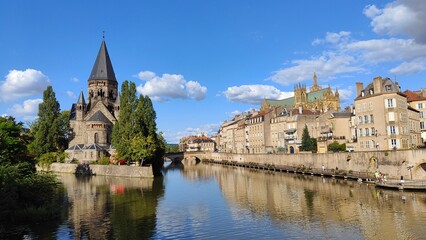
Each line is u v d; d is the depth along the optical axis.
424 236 29.03
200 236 31.42
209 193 56.22
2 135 43.69
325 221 35.09
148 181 75.25
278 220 36.31
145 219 37.84
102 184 69.19
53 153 103.75
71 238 30.73
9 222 34.62
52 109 111.44
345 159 70.25
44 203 39.66
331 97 154.00
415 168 55.47
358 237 29.61
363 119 76.56
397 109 70.31
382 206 40.22
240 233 32.09
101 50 148.00
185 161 186.00
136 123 89.12
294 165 90.00
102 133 120.94
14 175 36.16
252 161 117.56
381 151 61.19
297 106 155.12
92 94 143.88
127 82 98.44
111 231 33.00
